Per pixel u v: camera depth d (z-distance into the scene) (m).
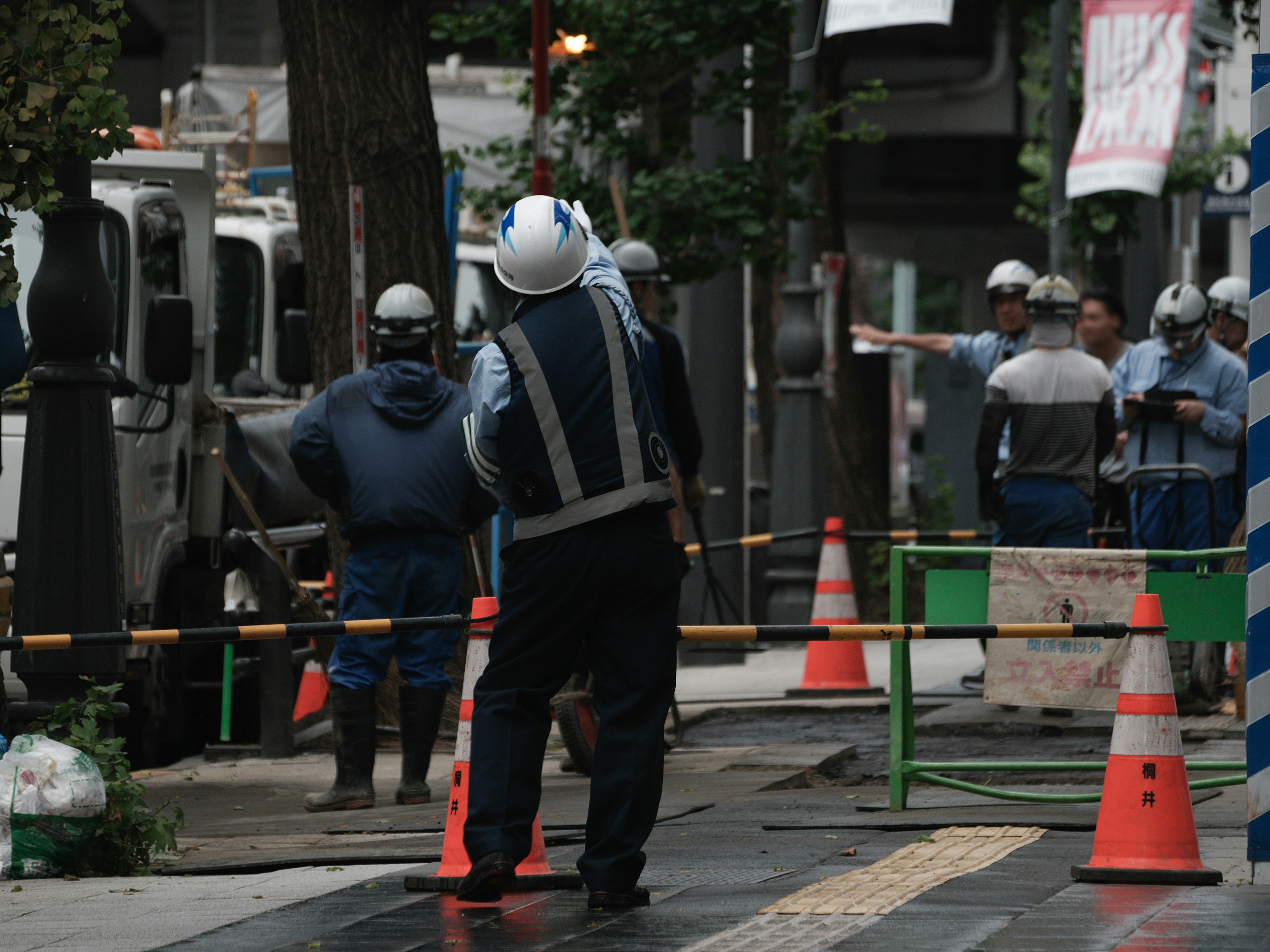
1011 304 48.41
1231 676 40.03
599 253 21.86
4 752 26.41
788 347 67.38
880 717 44.94
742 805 30.16
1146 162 76.56
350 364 41.84
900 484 114.31
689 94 64.31
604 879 20.56
